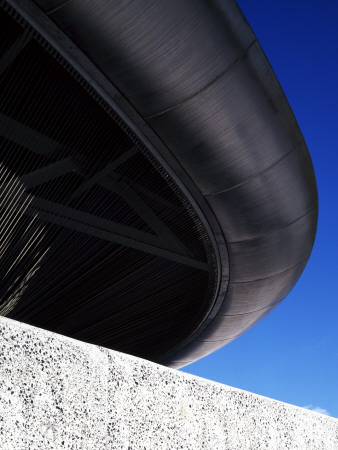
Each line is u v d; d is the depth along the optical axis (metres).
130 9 6.04
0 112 7.75
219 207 9.62
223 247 10.99
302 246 11.99
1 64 6.86
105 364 2.06
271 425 2.60
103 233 9.84
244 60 7.32
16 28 6.56
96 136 8.30
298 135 8.98
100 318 13.42
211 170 8.66
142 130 7.89
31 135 7.96
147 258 11.22
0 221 8.75
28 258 9.83
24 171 8.56
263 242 10.85
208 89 7.32
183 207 9.98
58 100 7.73
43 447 1.74
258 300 13.87
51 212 9.05
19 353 1.81
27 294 10.88
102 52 6.52
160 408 2.16
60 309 12.16
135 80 6.94
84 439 1.86
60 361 1.91
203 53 6.88
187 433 2.21
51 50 6.54
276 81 7.96
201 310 14.58
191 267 11.95
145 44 6.46
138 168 9.09
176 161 8.53
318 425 2.84
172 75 6.95
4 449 1.64
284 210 10.11
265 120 8.21
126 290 12.27
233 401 2.49
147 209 10.04
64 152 8.50
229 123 7.89
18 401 1.74
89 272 11.05
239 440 2.41
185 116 7.58
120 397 2.05
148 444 2.05
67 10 5.94
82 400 1.92
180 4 6.27
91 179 8.86
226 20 6.79
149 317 14.21
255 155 8.60
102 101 7.35
